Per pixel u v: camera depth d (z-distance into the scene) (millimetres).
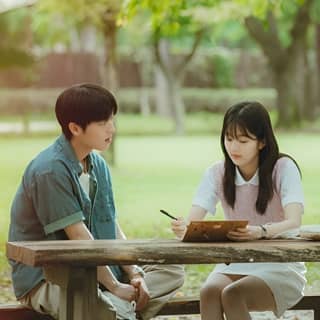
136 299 7035
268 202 7309
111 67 26797
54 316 6973
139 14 41844
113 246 6234
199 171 26375
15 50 52469
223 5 29656
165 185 22734
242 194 7383
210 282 7129
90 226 7277
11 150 32875
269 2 21453
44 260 6004
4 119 51344
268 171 7281
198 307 7469
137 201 19719
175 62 58688
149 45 55094
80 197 7078
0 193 21188
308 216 17000
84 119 7070
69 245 6293
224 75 59438
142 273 7395
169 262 6176
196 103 56406
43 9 27875
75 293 6398
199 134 46281
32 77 53938
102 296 6801
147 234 15156
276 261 6324
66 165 7035
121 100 57875
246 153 7180
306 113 49594
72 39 62969
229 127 7176
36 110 53281
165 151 33844
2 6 50969
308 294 7664
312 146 34094
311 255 6367
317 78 52844
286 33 55094
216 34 52531
